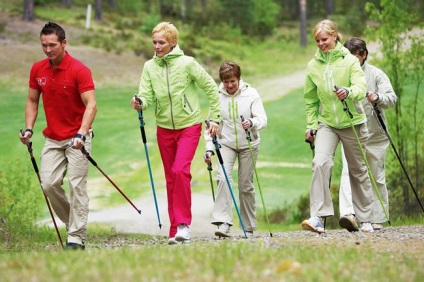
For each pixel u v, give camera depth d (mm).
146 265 8828
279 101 55938
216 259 9188
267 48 79938
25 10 71438
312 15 97438
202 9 90812
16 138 44188
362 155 14672
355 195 15203
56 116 13242
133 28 77188
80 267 8734
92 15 79625
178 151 13906
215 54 71500
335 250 10305
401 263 9398
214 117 14188
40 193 26406
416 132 28406
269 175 39719
